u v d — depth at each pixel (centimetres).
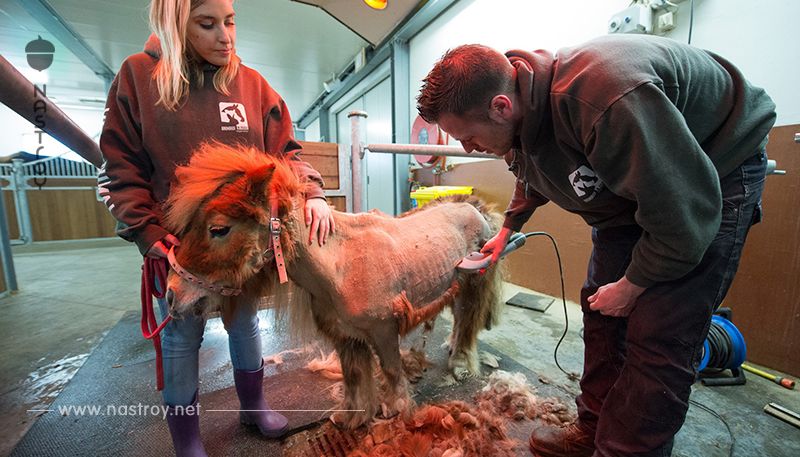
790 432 136
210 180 90
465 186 372
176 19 90
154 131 96
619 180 76
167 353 107
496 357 198
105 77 640
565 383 174
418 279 140
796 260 168
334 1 279
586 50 79
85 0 402
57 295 331
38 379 183
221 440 135
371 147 224
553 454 125
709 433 136
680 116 69
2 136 624
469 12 350
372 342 135
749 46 179
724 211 86
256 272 99
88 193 701
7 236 337
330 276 118
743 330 187
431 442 129
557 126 83
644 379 89
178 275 91
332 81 682
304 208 114
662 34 212
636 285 86
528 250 316
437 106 84
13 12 422
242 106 111
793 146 166
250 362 134
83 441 136
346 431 139
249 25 471
